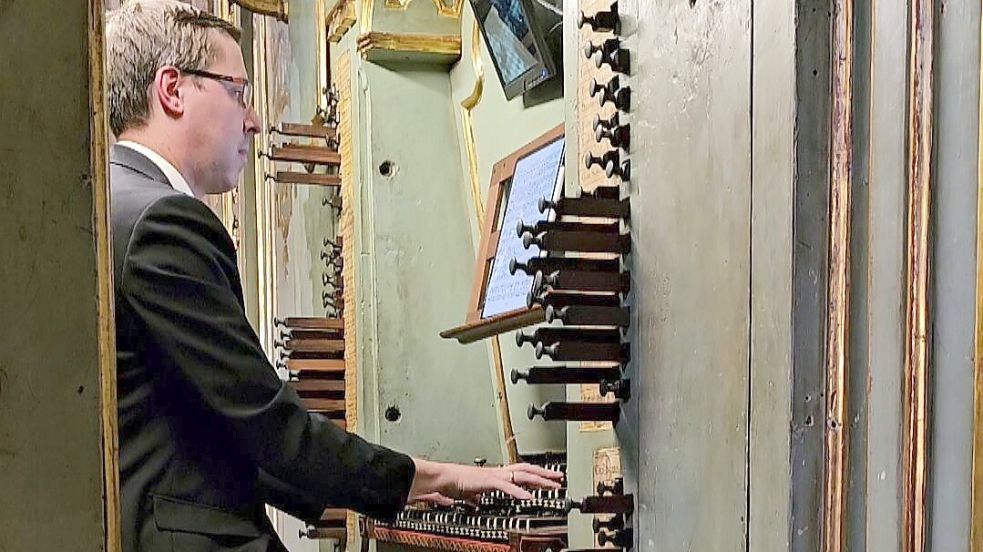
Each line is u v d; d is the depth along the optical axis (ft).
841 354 2.62
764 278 2.79
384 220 7.80
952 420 2.36
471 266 7.91
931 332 2.41
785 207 2.69
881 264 2.51
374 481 3.90
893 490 2.45
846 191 2.62
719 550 3.04
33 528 1.89
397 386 7.68
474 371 7.86
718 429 3.06
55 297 1.90
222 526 3.70
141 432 3.63
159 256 3.60
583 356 3.65
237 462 3.81
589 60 4.16
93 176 1.94
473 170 7.71
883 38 2.52
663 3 3.45
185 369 3.60
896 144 2.46
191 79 4.24
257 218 12.58
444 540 5.67
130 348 3.63
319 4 9.08
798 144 2.67
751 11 2.89
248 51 12.64
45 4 1.88
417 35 7.71
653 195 3.51
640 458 3.58
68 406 1.91
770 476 2.75
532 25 5.72
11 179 1.86
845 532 2.61
